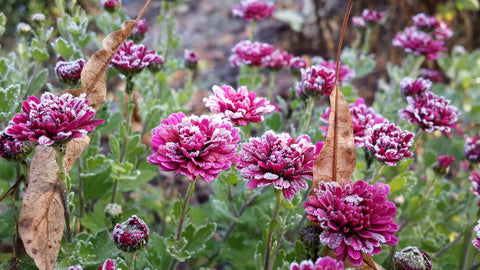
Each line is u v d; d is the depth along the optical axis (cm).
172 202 83
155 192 84
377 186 53
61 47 66
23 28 72
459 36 134
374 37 131
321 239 52
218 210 70
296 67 77
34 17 70
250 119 58
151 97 76
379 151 57
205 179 52
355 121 63
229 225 76
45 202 56
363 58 94
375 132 59
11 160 57
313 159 54
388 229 52
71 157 57
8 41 90
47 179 56
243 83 83
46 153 57
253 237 77
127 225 56
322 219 52
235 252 74
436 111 64
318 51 141
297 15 148
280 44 146
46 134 51
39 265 55
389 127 58
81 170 67
